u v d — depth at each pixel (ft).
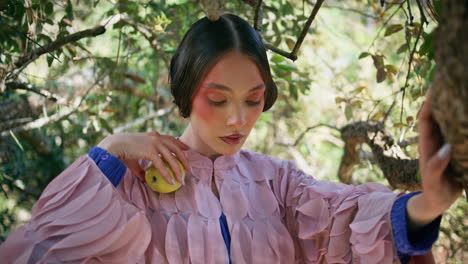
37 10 5.39
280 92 8.40
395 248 3.21
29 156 9.02
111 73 6.87
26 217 8.79
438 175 2.65
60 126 8.51
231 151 3.63
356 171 8.66
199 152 4.00
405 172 5.49
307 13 7.70
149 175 3.77
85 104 7.27
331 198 3.83
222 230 3.81
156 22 6.17
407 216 3.11
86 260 3.31
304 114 9.55
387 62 7.13
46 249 3.31
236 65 3.43
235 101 3.47
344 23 10.28
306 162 9.43
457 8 2.10
